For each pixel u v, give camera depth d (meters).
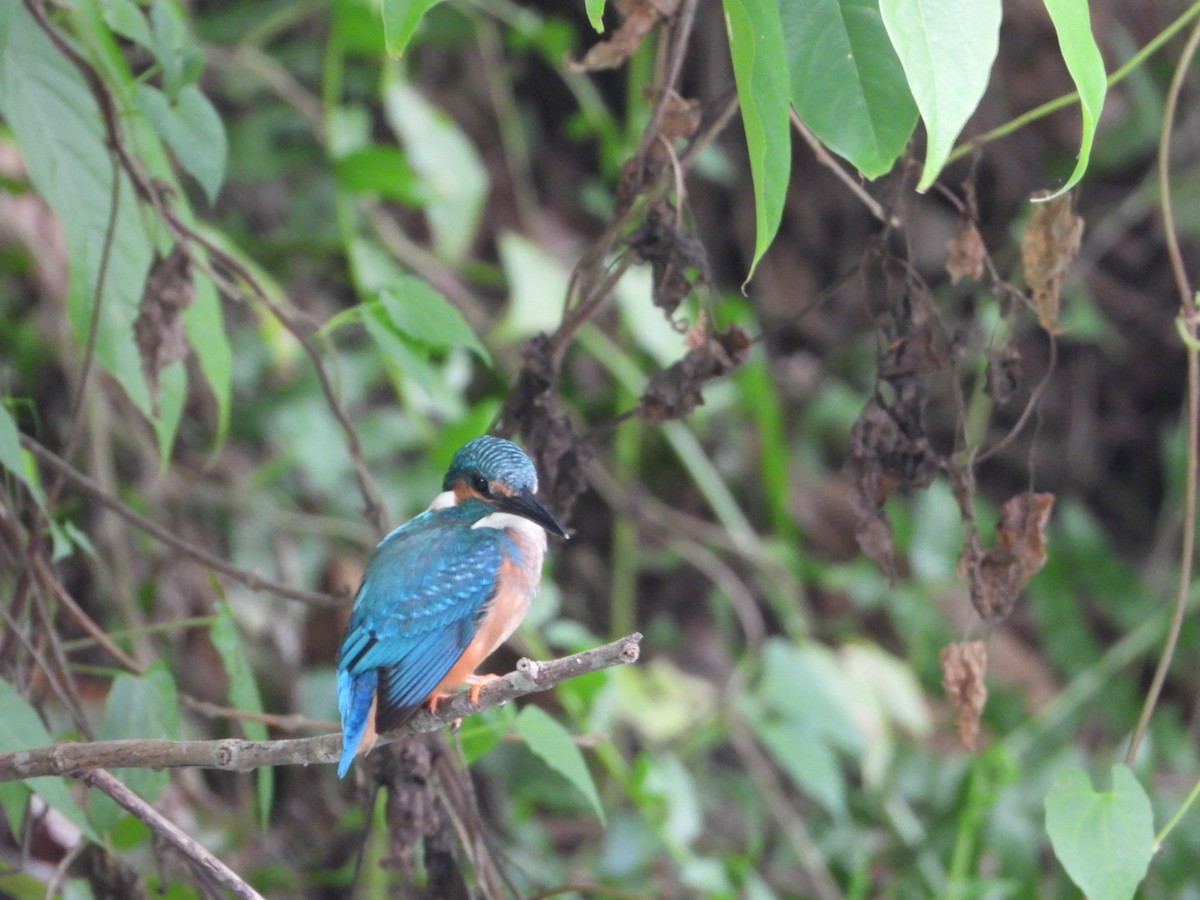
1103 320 17.27
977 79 4.32
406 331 7.27
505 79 15.65
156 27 7.06
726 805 12.91
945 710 14.30
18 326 11.52
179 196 7.99
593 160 16.00
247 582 7.77
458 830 7.37
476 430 11.24
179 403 7.79
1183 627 15.55
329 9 13.05
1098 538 15.88
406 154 12.76
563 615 14.26
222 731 11.34
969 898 11.32
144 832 8.02
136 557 11.51
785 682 11.38
